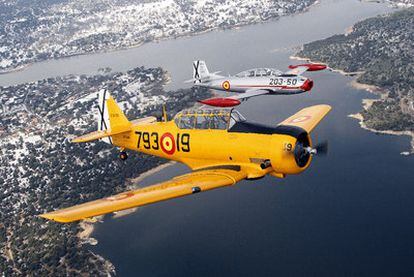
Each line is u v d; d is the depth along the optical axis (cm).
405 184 12462
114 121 4819
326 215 11619
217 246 11069
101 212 2984
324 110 4375
